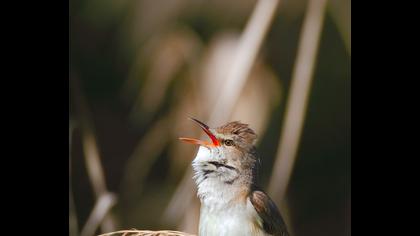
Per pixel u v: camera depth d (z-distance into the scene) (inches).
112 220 347.6
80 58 601.0
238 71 325.1
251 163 334.3
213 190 326.3
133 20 577.0
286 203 581.6
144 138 560.4
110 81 607.8
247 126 343.0
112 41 599.2
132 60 582.6
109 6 589.6
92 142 345.7
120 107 609.6
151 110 549.6
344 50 565.6
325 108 589.3
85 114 344.5
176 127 518.6
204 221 324.5
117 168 612.4
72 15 596.4
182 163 515.2
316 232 602.9
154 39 545.0
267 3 324.5
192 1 541.6
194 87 507.2
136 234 315.6
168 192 566.6
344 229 605.3
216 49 505.7
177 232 313.9
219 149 332.5
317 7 339.0
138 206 585.9
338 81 581.6
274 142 519.5
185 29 532.7
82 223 568.1
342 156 603.8
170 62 520.4
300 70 332.8
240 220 318.7
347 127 595.8
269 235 322.7
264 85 486.9
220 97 328.2
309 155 600.1
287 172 328.5
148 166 574.6
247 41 324.2
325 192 605.3
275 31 525.7
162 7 554.3
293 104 330.3
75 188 569.9
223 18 533.6
